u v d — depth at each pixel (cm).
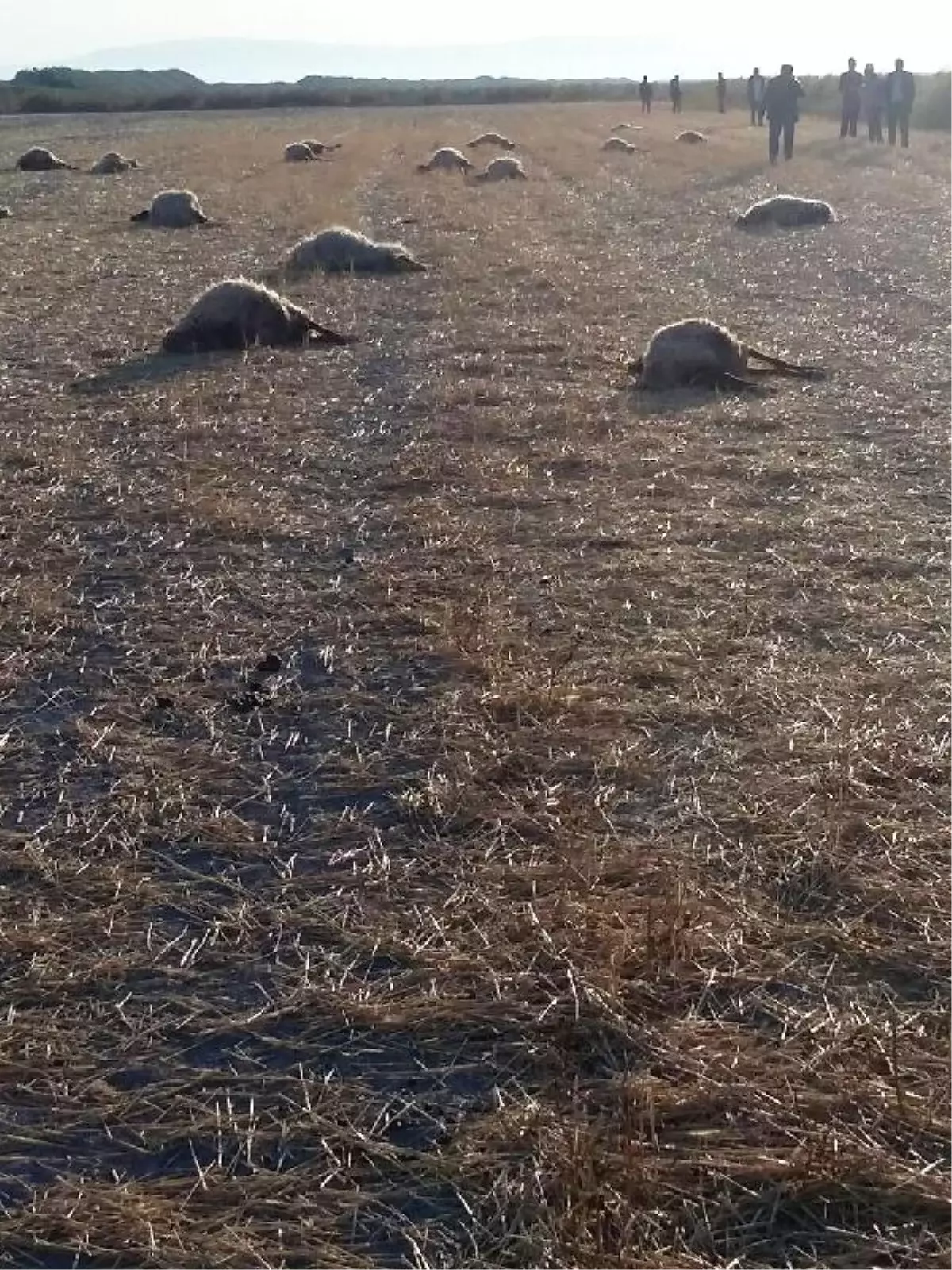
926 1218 348
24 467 1040
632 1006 424
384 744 595
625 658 665
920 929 457
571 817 527
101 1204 361
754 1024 418
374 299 1792
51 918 480
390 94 11388
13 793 564
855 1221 349
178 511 920
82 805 554
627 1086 386
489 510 915
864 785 541
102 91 11188
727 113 7469
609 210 2906
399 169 4169
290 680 659
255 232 2606
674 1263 332
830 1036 408
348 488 974
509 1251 341
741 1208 352
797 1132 371
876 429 1100
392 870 502
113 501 949
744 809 530
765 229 2514
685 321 1288
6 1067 411
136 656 694
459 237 2452
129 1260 347
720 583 769
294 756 588
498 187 3500
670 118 6825
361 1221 355
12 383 1333
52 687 660
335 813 544
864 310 1659
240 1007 436
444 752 584
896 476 968
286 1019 429
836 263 2059
